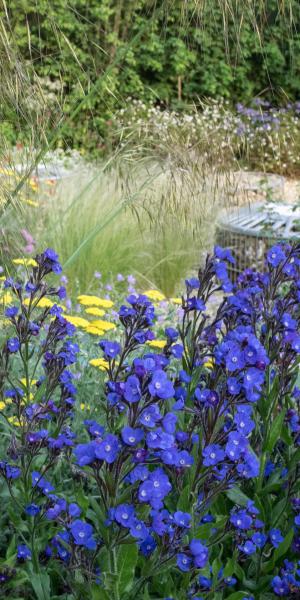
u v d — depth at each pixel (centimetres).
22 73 320
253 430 257
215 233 725
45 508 219
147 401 177
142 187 429
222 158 597
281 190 973
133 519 180
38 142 342
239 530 225
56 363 255
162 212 505
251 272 276
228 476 211
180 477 215
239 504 234
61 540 200
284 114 1161
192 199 516
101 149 815
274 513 244
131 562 189
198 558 191
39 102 332
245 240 705
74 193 658
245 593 209
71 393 253
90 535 194
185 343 268
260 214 741
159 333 427
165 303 521
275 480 251
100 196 657
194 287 260
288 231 701
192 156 535
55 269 256
